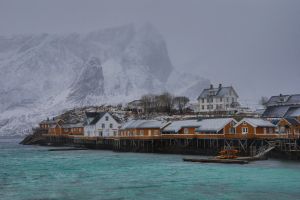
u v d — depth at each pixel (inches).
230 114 6628.9
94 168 3553.2
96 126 7086.6
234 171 3176.7
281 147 4010.8
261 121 4562.0
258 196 2261.3
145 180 2802.7
